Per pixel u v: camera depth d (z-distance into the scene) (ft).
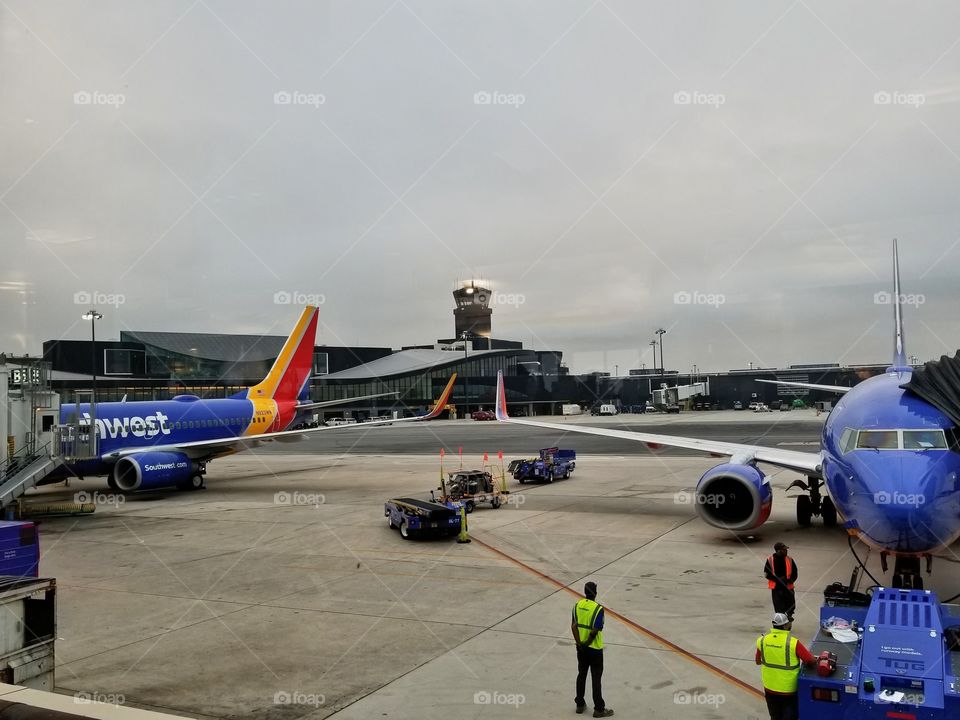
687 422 282.15
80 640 39.55
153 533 74.49
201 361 333.83
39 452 81.41
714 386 426.10
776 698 24.58
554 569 54.49
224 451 114.32
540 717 28.35
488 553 61.05
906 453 38.86
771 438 182.91
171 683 32.89
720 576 51.21
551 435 255.50
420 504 70.64
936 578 48.16
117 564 59.62
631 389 422.41
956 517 38.17
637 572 52.90
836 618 28.27
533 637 38.47
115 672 34.42
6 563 38.24
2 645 26.63
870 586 46.29
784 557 42.06
